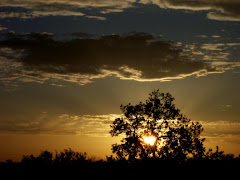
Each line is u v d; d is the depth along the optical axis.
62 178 29.00
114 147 37.53
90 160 32.91
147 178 28.00
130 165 31.34
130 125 38.78
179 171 28.67
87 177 28.83
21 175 29.48
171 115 38.56
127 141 37.38
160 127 38.41
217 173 27.52
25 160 32.69
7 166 31.78
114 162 32.22
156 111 38.53
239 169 28.14
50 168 31.33
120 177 28.42
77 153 33.47
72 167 31.53
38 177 29.48
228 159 30.33
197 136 37.75
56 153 33.56
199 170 28.39
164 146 36.44
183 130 37.03
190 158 32.00
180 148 35.97
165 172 28.69
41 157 33.06
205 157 30.95
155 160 31.42
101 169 30.66
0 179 29.02
